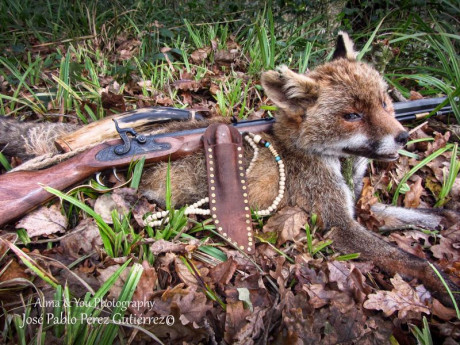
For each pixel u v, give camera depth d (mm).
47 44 907
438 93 817
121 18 1034
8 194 463
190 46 966
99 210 531
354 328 404
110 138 570
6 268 434
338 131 521
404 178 651
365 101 507
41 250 494
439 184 677
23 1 1077
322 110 522
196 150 539
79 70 801
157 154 521
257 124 574
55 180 489
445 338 418
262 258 505
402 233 591
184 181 554
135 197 525
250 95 828
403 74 863
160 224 520
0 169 615
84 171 503
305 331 394
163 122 603
